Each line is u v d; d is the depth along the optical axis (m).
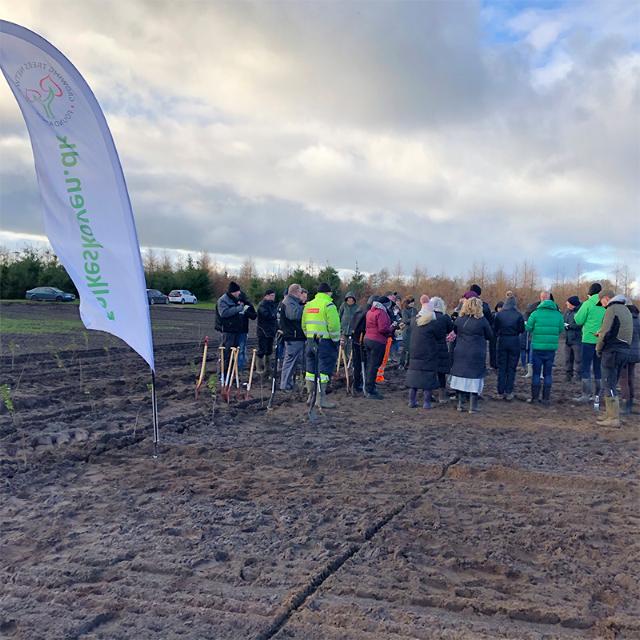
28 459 7.80
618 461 8.17
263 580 4.61
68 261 7.31
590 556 5.12
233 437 9.15
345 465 7.72
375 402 12.62
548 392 12.90
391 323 13.91
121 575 4.71
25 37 6.94
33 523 5.73
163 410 11.02
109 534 5.46
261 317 14.92
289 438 9.15
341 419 10.73
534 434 9.80
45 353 19.03
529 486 7.06
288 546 5.22
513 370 13.12
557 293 51.72
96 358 19.06
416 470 7.59
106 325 7.43
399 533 5.54
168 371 16.38
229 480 7.08
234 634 3.90
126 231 7.34
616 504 6.43
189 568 4.81
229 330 13.44
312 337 11.17
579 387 15.34
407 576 4.71
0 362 16.69
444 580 4.63
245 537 5.41
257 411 11.25
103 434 9.12
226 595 4.39
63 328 29.22
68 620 4.06
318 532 5.55
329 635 3.91
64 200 7.25
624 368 11.72
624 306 10.49
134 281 7.46
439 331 11.69
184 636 3.88
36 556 5.04
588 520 5.93
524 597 4.41
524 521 5.87
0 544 5.27
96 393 12.62
